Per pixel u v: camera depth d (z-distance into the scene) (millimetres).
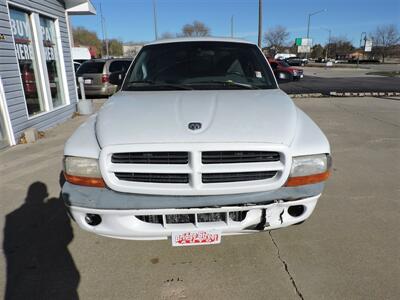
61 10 8641
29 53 7090
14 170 4676
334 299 2191
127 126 2248
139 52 3648
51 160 5102
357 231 2979
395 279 2363
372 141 6059
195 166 2055
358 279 2367
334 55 80438
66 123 8250
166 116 2361
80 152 2170
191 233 2156
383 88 16578
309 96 12844
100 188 2174
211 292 2271
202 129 2178
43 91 7539
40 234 3010
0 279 2430
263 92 3020
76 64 17922
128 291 2293
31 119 6762
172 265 2549
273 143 2105
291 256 2633
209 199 2098
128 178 2135
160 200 2098
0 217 3326
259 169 2096
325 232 2961
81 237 2941
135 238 2219
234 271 2473
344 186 3965
